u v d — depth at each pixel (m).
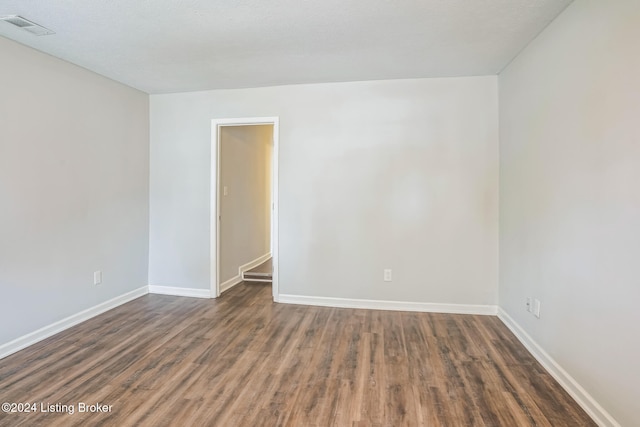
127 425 1.88
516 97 3.08
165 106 4.22
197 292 4.23
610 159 1.86
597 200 1.97
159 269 4.33
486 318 3.49
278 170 3.95
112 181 3.73
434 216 3.65
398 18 2.39
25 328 2.83
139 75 3.56
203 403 2.08
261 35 2.65
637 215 1.66
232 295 4.30
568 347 2.25
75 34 2.62
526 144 2.88
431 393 2.19
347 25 2.49
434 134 3.63
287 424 1.90
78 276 3.33
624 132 1.75
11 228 2.72
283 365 2.54
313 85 3.84
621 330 1.77
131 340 2.96
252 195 5.44
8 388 2.23
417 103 3.65
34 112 2.89
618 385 1.79
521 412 2.01
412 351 2.77
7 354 2.68
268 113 3.96
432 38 2.71
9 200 2.71
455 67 3.33
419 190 3.67
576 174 2.17
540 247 2.63
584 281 2.08
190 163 4.19
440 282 3.67
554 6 2.24
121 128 3.84
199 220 4.20
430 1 2.17
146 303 3.96
